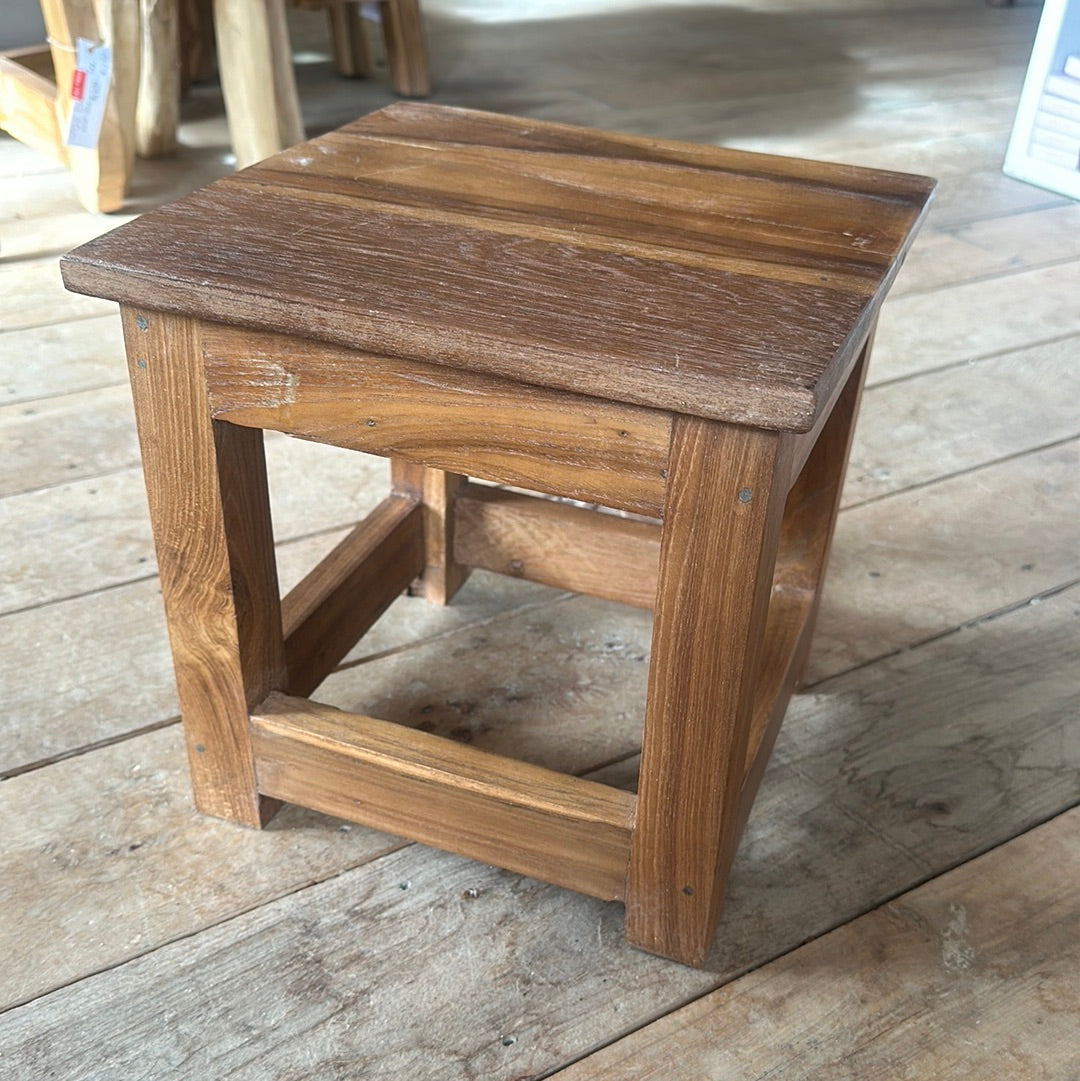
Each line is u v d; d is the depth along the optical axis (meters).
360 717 1.00
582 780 0.94
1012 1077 0.87
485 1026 0.89
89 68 1.86
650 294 0.78
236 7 2.15
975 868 1.04
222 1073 0.85
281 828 1.06
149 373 0.84
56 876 1.00
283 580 1.35
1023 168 2.65
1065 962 0.96
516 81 3.15
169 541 0.91
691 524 0.75
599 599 1.38
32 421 1.65
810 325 0.74
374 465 1.61
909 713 1.22
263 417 0.83
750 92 3.16
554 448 0.77
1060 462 1.68
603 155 1.04
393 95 2.97
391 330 0.73
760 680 1.04
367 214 0.88
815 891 1.02
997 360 1.93
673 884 0.91
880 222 0.92
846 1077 0.87
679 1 4.15
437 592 1.35
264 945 0.95
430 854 1.04
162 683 1.22
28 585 1.35
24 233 2.15
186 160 2.53
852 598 1.39
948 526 1.53
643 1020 0.90
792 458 0.77
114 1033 0.88
